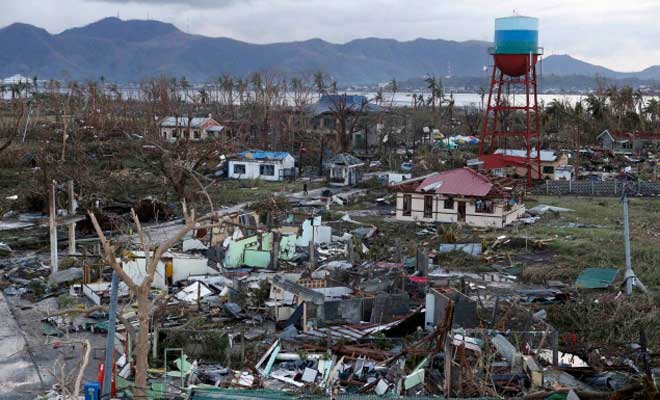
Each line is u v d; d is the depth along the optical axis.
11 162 82.56
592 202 69.88
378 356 27.64
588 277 39.97
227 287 36.81
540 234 53.78
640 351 28.31
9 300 37.09
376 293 35.69
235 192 72.31
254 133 118.56
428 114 134.88
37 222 56.41
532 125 122.69
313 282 36.59
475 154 98.88
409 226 57.38
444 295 31.31
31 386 26.48
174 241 20.67
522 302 35.47
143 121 111.62
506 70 80.94
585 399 23.73
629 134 111.75
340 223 55.84
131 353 26.55
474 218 57.88
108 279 38.47
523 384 24.84
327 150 100.25
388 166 92.06
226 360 28.09
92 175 73.88
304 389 24.56
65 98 143.75
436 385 24.42
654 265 43.47
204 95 175.38
